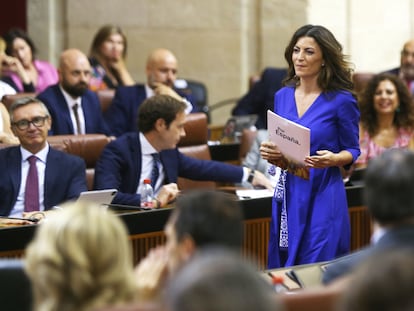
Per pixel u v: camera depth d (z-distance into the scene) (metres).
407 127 13.62
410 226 5.22
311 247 9.55
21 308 6.02
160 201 10.31
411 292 3.59
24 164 10.41
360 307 3.65
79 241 4.54
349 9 21.00
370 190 5.27
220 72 20.77
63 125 13.59
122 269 4.61
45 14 19.64
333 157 9.27
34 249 4.59
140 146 11.02
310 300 5.07
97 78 16.28
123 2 20.14
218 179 11.34
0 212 10.33
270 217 10.70
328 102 9.45
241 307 3.44
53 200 10.41
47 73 16.39
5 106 13.38
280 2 20.61
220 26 20.66
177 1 20.44
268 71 16.25
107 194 9.67
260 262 10.79
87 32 19.95
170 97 11.10
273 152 9.48
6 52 15.92
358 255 6.13
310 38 9.38
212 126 16.33
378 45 21.33
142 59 20.38
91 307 4.51
